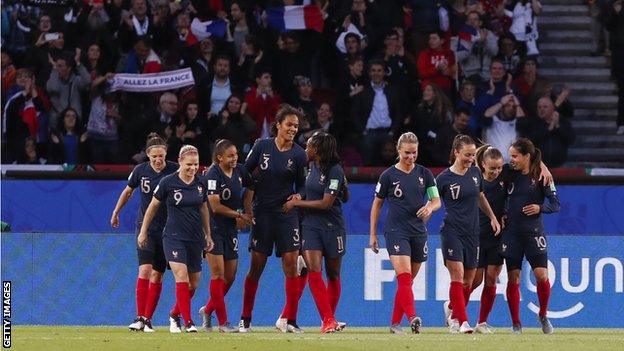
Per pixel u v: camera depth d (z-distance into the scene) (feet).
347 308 169.07
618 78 239.50
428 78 221.66
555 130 222.07
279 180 137.08
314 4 223.71
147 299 139.44
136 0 221.25
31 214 206.18
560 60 240.53
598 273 170.50
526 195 143.84
